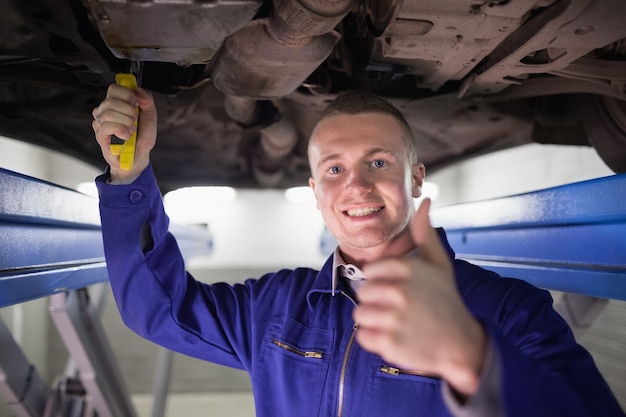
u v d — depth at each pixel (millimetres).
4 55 979
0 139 4207
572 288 1083
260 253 5680
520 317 776
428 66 1178
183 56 824
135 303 960
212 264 5605
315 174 949
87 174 5148
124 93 795
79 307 1761
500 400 478
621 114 1432
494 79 1203
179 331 988
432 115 1709
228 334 1001
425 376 798
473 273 902
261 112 1730
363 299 482
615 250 952
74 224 1132
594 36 934
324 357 871
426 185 5930
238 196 5719
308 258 5711
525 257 1252
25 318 4582
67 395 1885
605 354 3199
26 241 897
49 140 1953
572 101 1741
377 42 1084
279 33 909
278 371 895
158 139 2121
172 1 686
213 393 5207
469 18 902
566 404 531
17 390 1495
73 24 917
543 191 1156
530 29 945
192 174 2615
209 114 1939
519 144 2145
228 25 735
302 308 955
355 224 883
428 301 472
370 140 880
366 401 809
